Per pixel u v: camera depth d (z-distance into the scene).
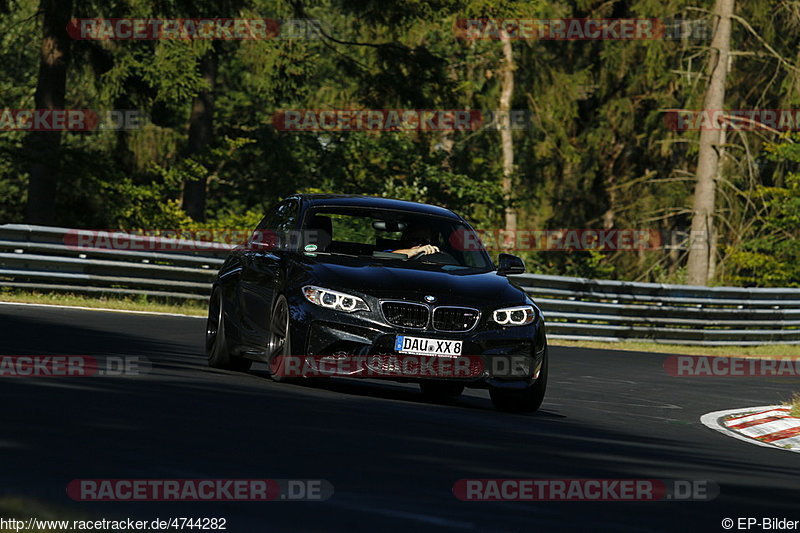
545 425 29.62
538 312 32.84
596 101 152.62
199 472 18.00
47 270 63.78
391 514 16.27
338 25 137.38
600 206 151.50
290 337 31.53
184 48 95.62
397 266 32.88
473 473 20.12
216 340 36.66
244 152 117.38
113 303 62.50
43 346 37.59
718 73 114.69
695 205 116.06
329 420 25.44
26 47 136.88
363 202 35.94
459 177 116.81
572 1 150.88
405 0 102.38
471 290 32.16
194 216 109.19
